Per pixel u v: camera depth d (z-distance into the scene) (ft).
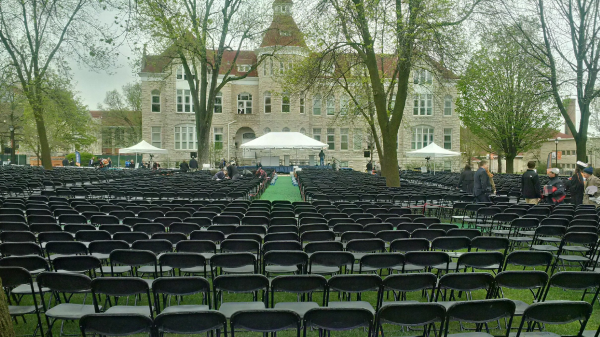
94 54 62.49
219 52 85.92
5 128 154.30
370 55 55.57
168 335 14.70
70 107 92.02
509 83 94.02
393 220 26.30
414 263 17.02
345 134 155.43
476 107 104.32
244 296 18.58
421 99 154.51
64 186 53.21
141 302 17.97
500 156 127.13
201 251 18.52
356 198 40.34
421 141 154.71
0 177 59.06
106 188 45.83
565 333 15.23
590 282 14.47
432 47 49.49
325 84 71.77
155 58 83.46
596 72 60.70
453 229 21.83
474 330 15.34
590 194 38.73
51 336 14.12
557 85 63.26
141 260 16.46
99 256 20.03
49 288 14.88
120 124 217.77
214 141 148.25
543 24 60.54
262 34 83.71
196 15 75.25
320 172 96.17
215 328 11.55
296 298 18.34
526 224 25.26
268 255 16.78
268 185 80.74
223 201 38.88
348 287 14.10
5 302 9.92
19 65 80.69
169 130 146.41
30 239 19.90
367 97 80.12
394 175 55.57
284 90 75.87
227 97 149.07
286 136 92.43
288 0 70.79
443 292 18.86
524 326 15.76
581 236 20.72
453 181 65.10
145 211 27.66
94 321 11.28
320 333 13.23
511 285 14.46
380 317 11.79
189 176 72.28
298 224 26.11
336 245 18.54
